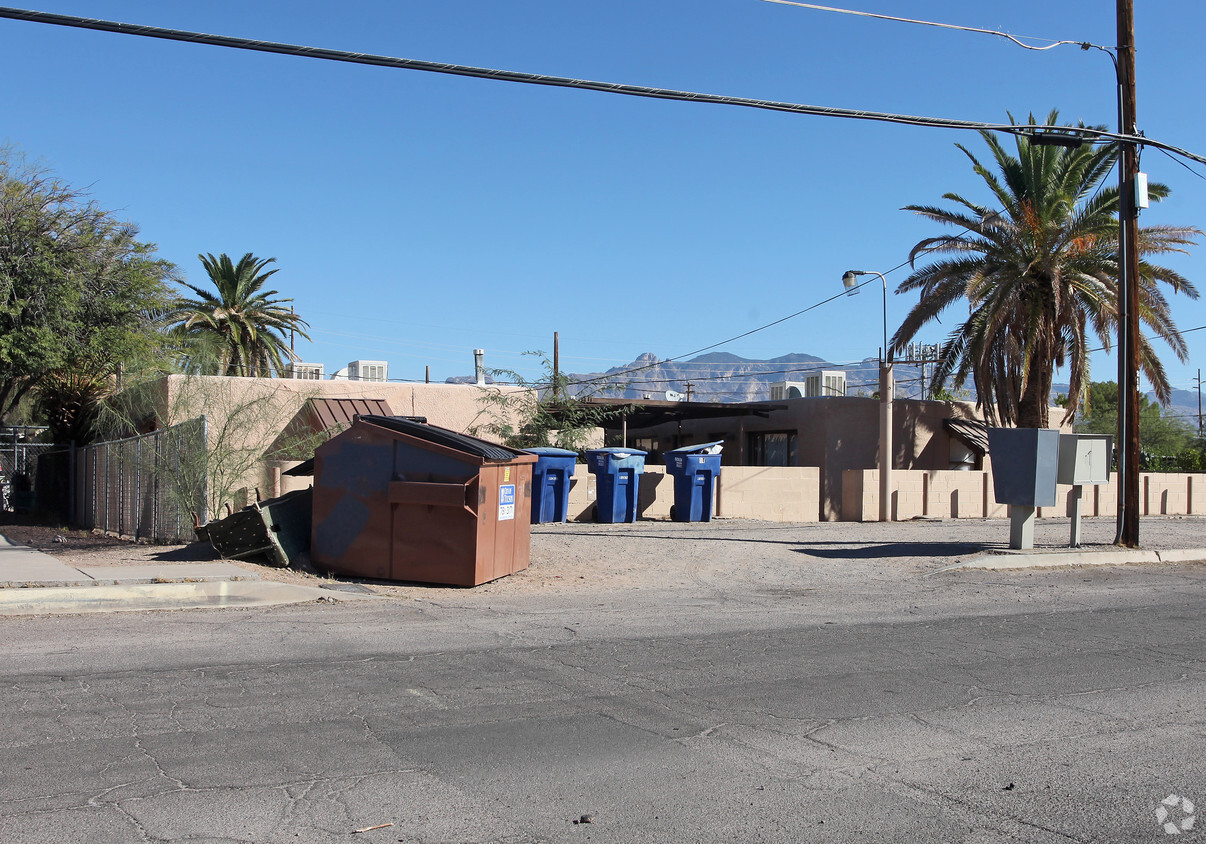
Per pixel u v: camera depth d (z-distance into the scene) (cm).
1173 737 621
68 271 2417
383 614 1029
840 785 526
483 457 1209
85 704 654
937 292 2755
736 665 806
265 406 1953
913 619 1049
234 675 741
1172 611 1130
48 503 2553
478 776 529
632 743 592
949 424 3167
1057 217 2569
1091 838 460
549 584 1272
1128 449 1750
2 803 477
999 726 641
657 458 3844
